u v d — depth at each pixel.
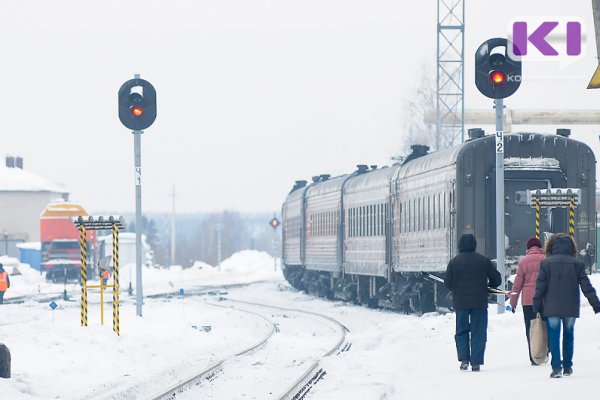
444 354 44.53
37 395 35.88
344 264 101.69
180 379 41.72
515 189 66.06
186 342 57.72
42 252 165.88
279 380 41.28
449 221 67.81
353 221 98.31
